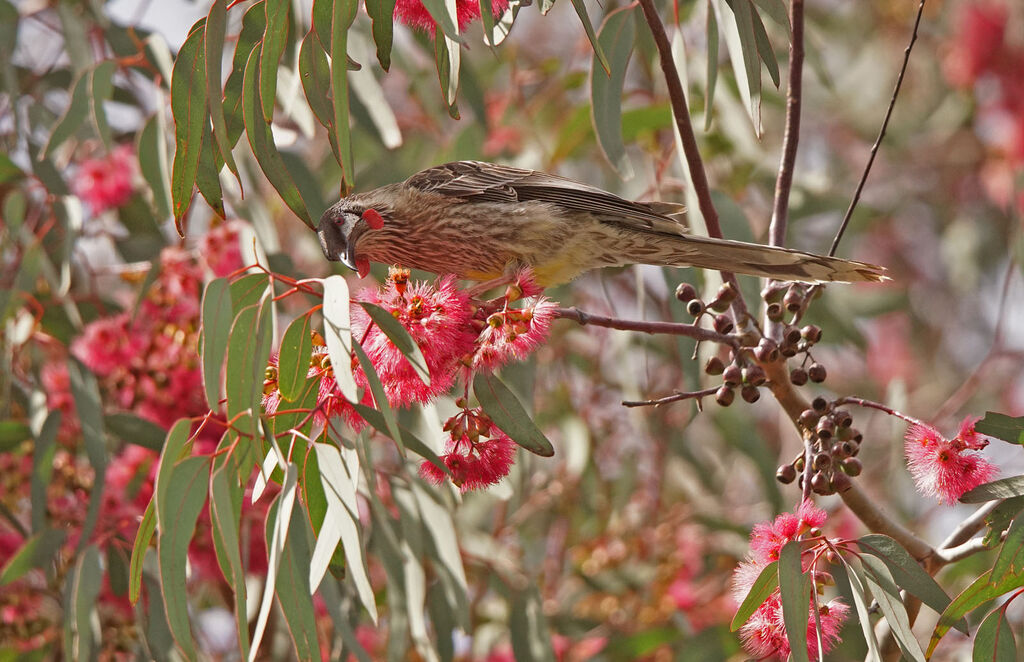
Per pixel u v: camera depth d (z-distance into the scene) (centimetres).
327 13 613
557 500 1223
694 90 1155
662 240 775
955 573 1045
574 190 812
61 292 966
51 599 1088
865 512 686
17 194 976
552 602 1195
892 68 1589
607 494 1262
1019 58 1492
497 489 868
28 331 988
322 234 855
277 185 618
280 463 593
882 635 696
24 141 1090
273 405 633
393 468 1020
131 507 993
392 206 848
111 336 993
